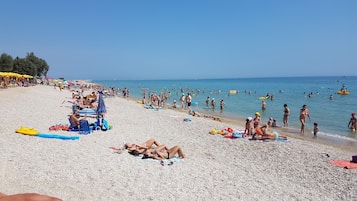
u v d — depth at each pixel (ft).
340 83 384.06
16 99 91.76
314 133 62.54
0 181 23.32
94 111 72.79
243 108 114.01
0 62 233.55
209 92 222.89
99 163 31.45
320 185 30.86
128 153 36.76
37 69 311.06
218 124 69.36
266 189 28.02
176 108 113.70
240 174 32.22
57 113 69.00
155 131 56.03
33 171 26.81
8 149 33.27
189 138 51.08
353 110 103.81
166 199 23.65
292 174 34.19
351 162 38.93
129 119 70.69
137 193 24.38
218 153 42.04
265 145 47.47
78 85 276.21
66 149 36.17
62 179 25.80
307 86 309.83
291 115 93.81
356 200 27.09
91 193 23.53
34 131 43.50
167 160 34.86
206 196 24.93
